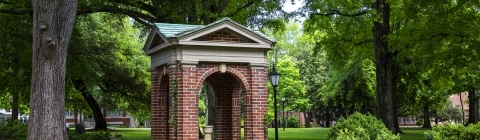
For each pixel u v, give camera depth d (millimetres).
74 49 26297
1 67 25953
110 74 36625
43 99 14117
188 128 16125
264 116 17281
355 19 27422
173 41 16000
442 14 24312
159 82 18016
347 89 42531
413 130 42750
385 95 25281
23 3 23109
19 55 25234
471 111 44219
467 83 40562
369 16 26719
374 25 25828
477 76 39750
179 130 16125
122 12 25312
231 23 16562
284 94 58281
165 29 16953
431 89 39656
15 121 21797
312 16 26281
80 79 32125
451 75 29297
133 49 37469
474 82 40125
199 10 26734
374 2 24641
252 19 26156
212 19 25828
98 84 35844
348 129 16562
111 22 36500
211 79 19422
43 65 14180
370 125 16609
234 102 19125
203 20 25906
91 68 28609
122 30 37188
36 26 14211
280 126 62281
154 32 17594
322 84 61562
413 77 36094
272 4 25391
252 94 17125
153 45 18312
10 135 20156
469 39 25156
